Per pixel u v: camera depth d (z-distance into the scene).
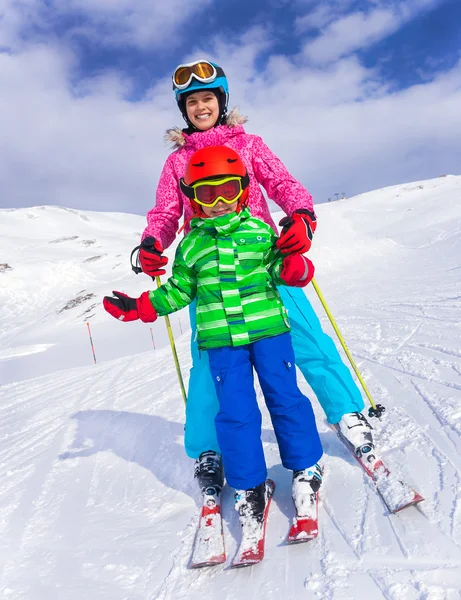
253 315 1.93
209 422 2.18
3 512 2.44
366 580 1.44
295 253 1.90
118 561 1.85
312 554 1.64
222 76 2.33
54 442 3.63
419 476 1.98
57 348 19.94
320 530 1.77
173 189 2.40
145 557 1.85
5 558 2.00
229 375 1.91
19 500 2.57
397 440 2.39
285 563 1.63
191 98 2.32
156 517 2.17
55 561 1.92
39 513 2.38
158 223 2.38
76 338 21.67
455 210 55.88
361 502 1.89
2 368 17.28
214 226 1.96
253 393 1.94
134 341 18.53
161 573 1.74
